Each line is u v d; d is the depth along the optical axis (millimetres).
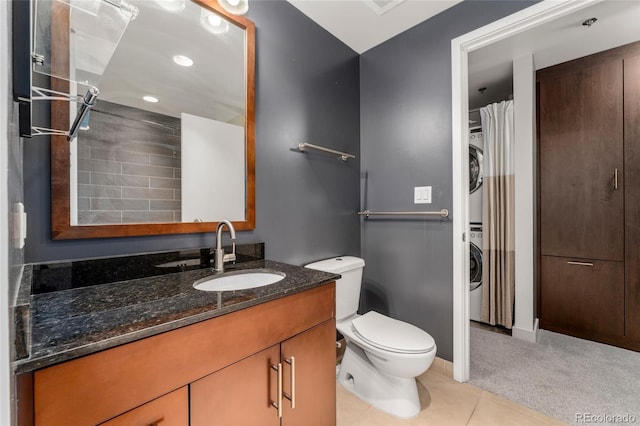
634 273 2037
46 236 935
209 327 777
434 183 1820
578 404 1489
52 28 807
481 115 2627
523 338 2250
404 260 1985
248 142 1483
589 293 2205
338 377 1742
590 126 2197
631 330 2047
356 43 2090
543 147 2406
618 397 1541
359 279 1896
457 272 1709
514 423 1361
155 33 1202
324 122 1929
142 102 1161
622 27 1867
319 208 1895
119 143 1099
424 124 1865
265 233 1579
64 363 562
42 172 927
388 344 1370
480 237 2637
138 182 1144
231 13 1305
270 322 934
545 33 1942
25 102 503
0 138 326
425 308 1873
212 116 1363
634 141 2031
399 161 2004
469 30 1653
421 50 1870
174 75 1250
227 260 1284
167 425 700
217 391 794
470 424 1357
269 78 1599
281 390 955
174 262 1202
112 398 619
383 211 2096
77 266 977
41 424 536
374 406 1490
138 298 872
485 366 1860
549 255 2377
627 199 2057
